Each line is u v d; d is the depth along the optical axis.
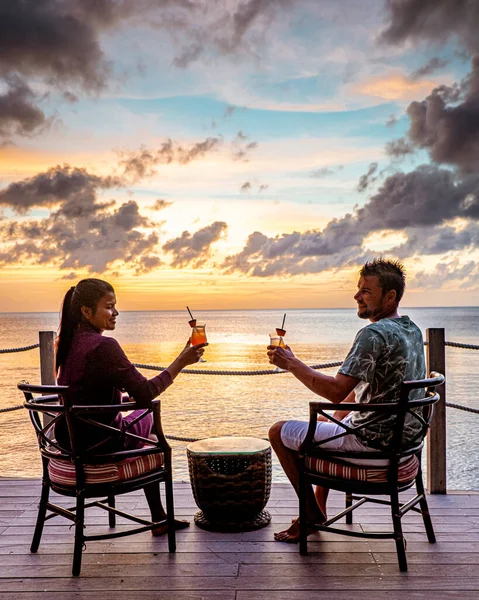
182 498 3.80
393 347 2.65
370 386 2.69
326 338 83.12
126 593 2.52
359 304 2.89
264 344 68.00
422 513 3.06
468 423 18.70
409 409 2.60
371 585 2.56
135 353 47.94
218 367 36.72
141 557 2.89
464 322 144.75
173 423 18.44
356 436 2.73
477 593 2.48
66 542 3.11
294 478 3.04
